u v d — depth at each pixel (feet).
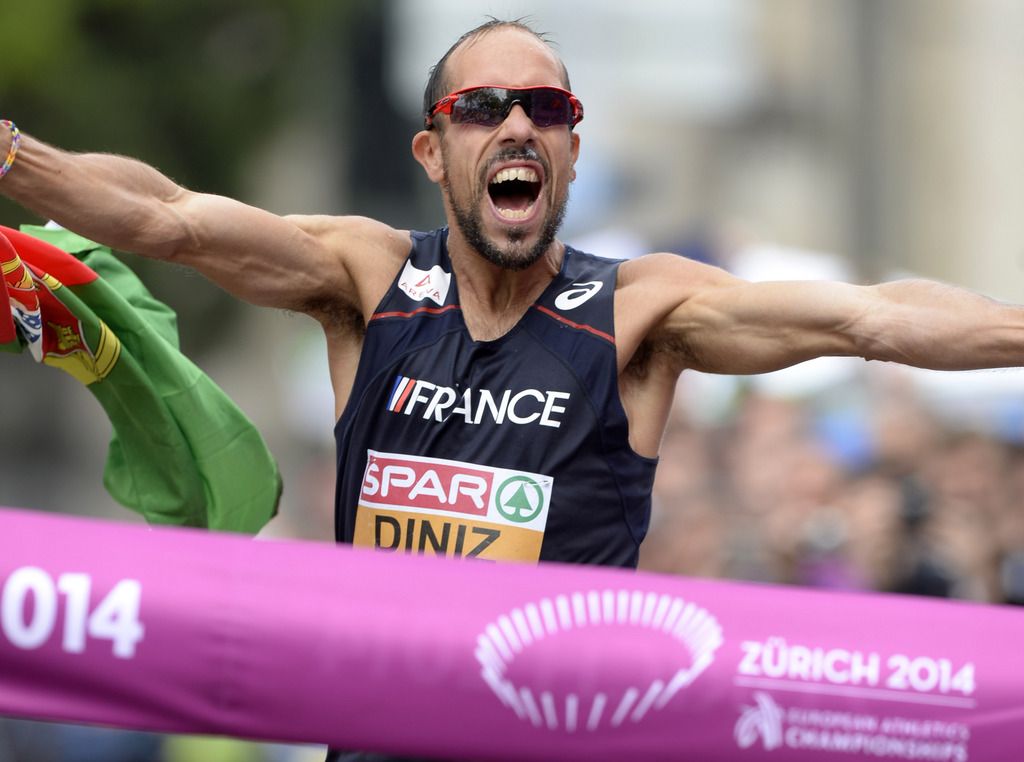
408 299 37.63
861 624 29.96
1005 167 257.14
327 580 29.73
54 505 182.91
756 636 29.84
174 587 29.32
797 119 252.01
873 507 73.26
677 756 29.78
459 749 29.73
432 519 36.27
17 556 29.17
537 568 30.17
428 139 39.04
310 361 151.33
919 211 250.78
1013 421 91.86
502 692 29.68
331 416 138.62
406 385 36.83
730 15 238.68
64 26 134.41
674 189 246.27
